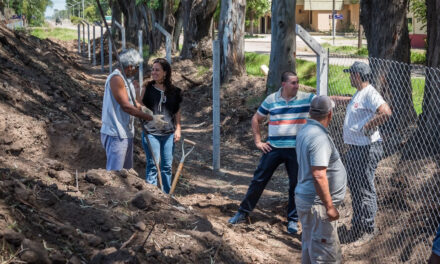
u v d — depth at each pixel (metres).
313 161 4.18
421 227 5.20
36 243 3.49
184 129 12.51
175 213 5.00
